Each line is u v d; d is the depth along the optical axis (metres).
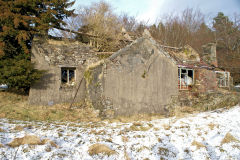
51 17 12.68
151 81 10.99
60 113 10.43
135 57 10.73
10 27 11.13
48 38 13.09
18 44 11.93
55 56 12.46
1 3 11.20
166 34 32.31
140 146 4.79
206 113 10.95
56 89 12.24
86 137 5.65
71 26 16.16
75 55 13.11
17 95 12.48
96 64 10.67
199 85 14.18
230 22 36.84
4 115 8.91
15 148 3.87
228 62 31.14
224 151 4.61
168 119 9.50
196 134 6.23
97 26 16.64
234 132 6.29
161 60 11.39
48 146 4.20
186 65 13.60
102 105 9.75
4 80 10.48
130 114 10.29
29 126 6.81
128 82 10.41
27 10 12.42
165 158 4.18
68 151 4.12
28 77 10.93
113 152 4.13
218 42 36.00
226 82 20.95
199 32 36.03
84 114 10.55
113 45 16.38
